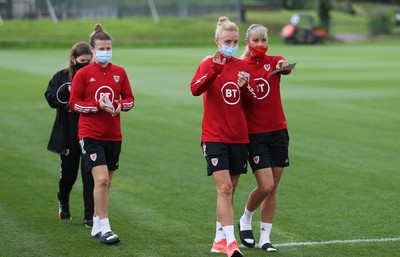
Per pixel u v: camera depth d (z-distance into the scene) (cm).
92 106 2519
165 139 4575
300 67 10331
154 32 18625
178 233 2645
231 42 2311
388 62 11406
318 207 3008
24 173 3666
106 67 2573
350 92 6994
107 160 2609
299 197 3170
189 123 5194
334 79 8369
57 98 2747
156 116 5525
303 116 5484
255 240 2597
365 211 2941
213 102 2366
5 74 8975
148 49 15488
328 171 3666
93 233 2591
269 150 2464
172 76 8812
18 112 5738
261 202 2470
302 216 2875
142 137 4644
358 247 2473
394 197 3164
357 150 4188
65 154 2795
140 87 7525
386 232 2652
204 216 2877
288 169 3709
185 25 19362
